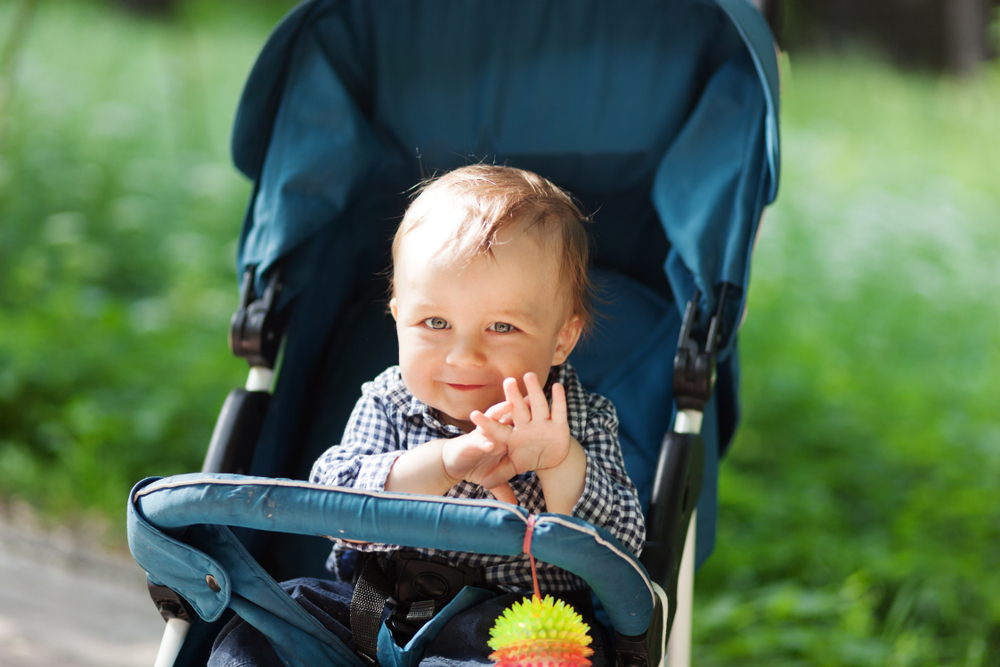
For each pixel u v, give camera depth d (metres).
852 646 2.84
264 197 1.94
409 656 1.39
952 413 4.42
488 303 1.41
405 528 1.15
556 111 2.06
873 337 5.06
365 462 1.43
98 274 4.86
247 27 9.77
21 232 4.85
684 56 2.02
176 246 5.03
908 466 4.02
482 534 1.14
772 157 1.78
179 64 6.89
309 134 1.98
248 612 1.34
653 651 1.37
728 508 3.74
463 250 1.41
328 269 2.04
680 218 1.86
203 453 3.71
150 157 5.86
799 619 3.06
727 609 3.08
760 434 4.23
